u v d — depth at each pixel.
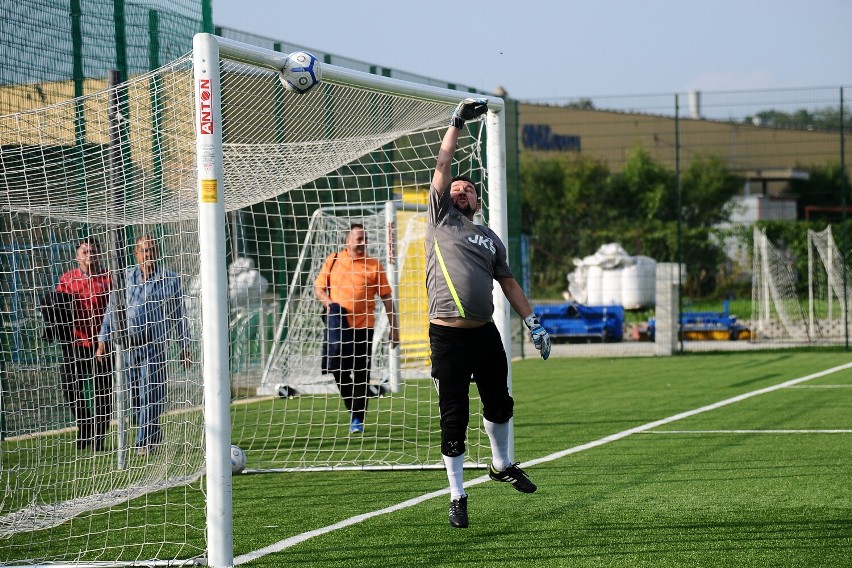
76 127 13.09
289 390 20.06
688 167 72.19
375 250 27.34
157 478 13.80
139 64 19.03
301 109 15.81
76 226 16.33
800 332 44.28
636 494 12.83
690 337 44.41
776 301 43.38
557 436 18.25
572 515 11.67
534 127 73.69
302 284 26.62
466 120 11.30
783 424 19.09
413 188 26.91
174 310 13.96
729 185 71.50
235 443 18.50
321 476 15.01
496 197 14.79
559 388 27.06
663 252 60.22
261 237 25.45
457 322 11.05
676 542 10.29
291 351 25.88
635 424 19.58
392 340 20.25
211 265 9.73
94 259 15.66
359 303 19.44
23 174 13.20
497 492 13.25
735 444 16.77
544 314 44.03
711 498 12.46
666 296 38.16
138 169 12.65
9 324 15.45
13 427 14.45
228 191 15.75
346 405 19.58
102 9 18.36
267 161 14.81
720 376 29.22
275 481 14.65
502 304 14.56
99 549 10.70
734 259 52.00
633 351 39.94
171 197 12.78
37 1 17.12
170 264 14.38
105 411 14.82
